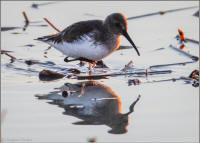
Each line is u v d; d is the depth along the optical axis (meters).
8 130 10.05
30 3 22.42
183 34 17.11
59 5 22.12
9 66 15.01
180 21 19.55
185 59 15.49
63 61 15.72
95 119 10.72
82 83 13.52
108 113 11.05
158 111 11.23
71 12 20.91
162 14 20.48
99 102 11.82
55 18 20.17
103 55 13.89
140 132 10.03
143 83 13.44
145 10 21.02
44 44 17.61
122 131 10.06
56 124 10.39
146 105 11.65
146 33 18.34
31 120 10.60
